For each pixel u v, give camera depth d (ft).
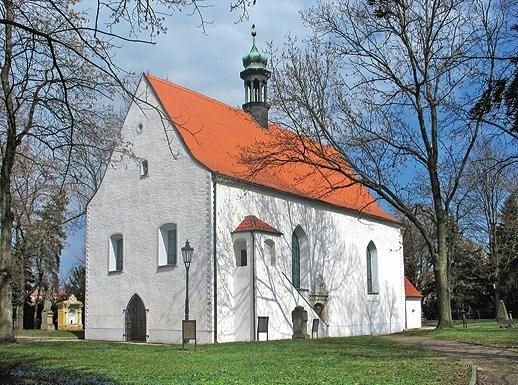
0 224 88.89
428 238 111.55
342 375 44.83
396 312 160.97
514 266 202.39
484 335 89.76
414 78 106.73
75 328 198.90
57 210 151.43
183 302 104.53
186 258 87.66
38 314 206.39
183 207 107.34
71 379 47.60
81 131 46.29
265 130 139.95
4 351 73.67
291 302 111.14
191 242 105.19
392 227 164.45
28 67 40.96
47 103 43.09
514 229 190.49
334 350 69.67
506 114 45.98
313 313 116.26
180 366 54.54
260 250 105.91
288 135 112.37
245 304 103.24
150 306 109.19
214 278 101.19
